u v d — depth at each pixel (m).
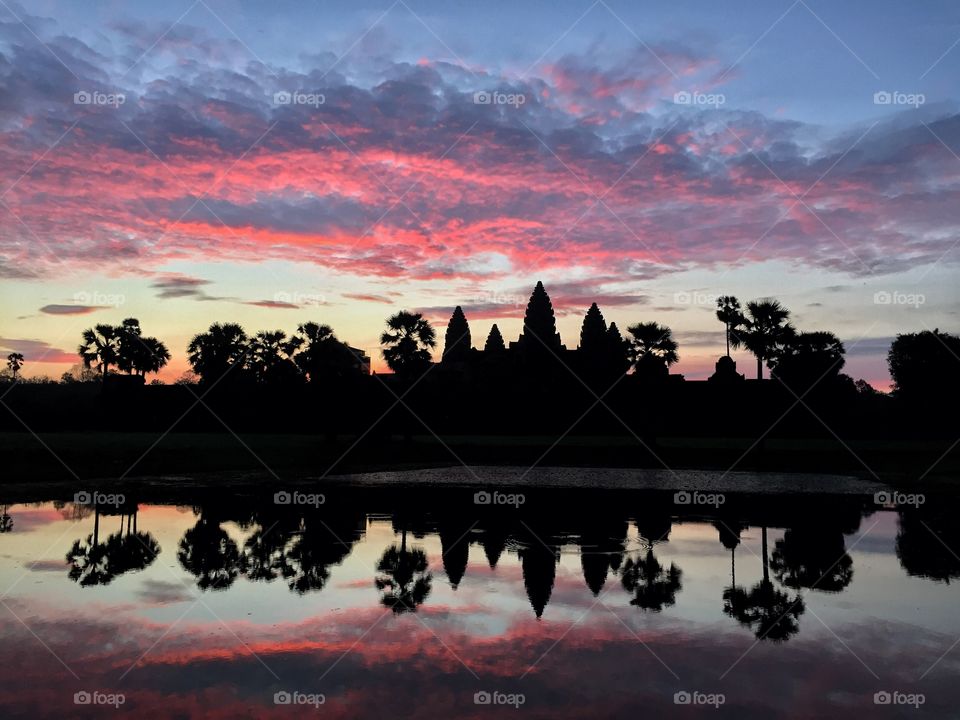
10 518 15.19
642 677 6.38
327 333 46.97
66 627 7.66
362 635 7.52
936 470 29.61
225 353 51.91
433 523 15.33
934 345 47.31
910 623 8.11
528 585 9.80
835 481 26.09
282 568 10.68
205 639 7.32
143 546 12.20
